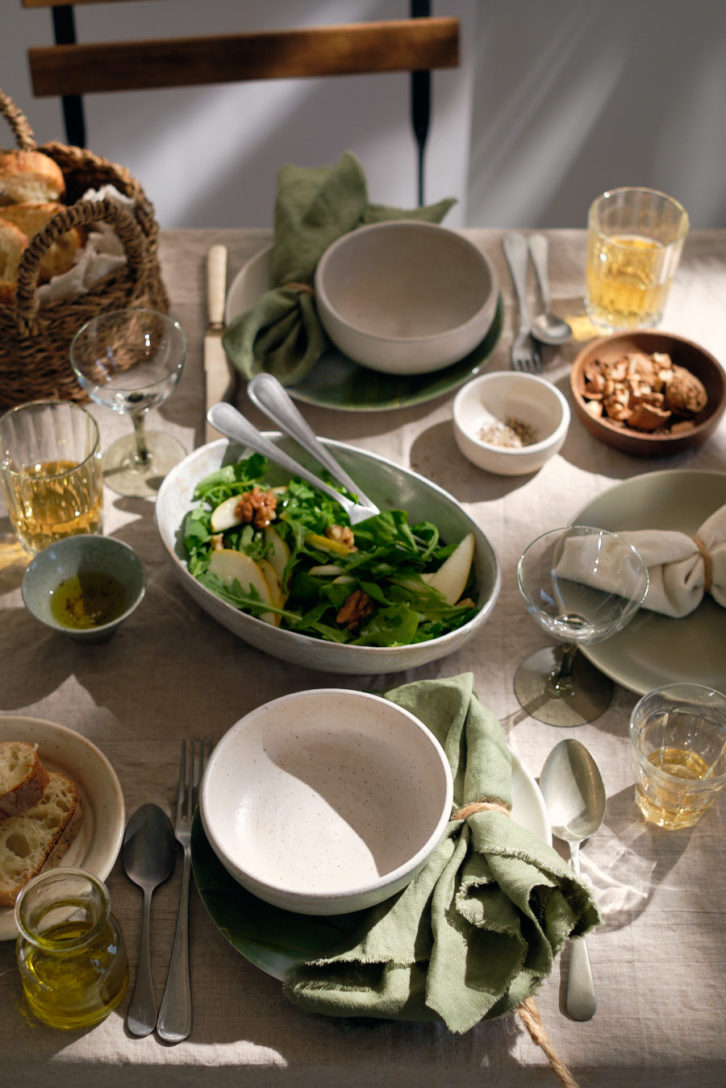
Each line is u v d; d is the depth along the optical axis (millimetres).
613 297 1310
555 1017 763
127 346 1141
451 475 1191
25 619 1035
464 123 2324
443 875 771
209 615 1039
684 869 852
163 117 2373
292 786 847
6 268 1141
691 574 1021
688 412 1200
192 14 2240
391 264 1347
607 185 2363
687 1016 767
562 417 1167
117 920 801
